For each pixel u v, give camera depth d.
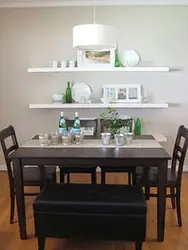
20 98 4.07
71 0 3.75
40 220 2.12
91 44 2.45
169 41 3.88
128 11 3.83
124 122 2.92
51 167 2.89
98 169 4.04
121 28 3.87
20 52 3.96
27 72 4.00
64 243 2.34
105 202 2.07
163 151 2.39
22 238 2.38
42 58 3.96
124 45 3.89
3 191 3.39
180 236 2.43
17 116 4.11
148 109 4.03
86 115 4.07
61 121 3.08
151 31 3.86
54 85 4.02
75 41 2.50
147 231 2.51
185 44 3.88
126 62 3.88
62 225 2.12
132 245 2.32
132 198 2.13
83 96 3.98
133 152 2.36
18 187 2.31
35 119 4.10
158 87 3.97
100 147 2.54
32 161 2.27
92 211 2.08
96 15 3.85
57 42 3.92
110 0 3.76
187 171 4.09
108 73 3.96
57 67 3.84
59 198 2.13
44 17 3.88
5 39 3.94
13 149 2.75
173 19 3.83
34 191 3.38
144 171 2.65
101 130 3.43
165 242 2.34
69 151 2.40
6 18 3.89
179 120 4.03
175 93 3.98
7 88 4.05
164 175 2.24
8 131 2.70
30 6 3.85
